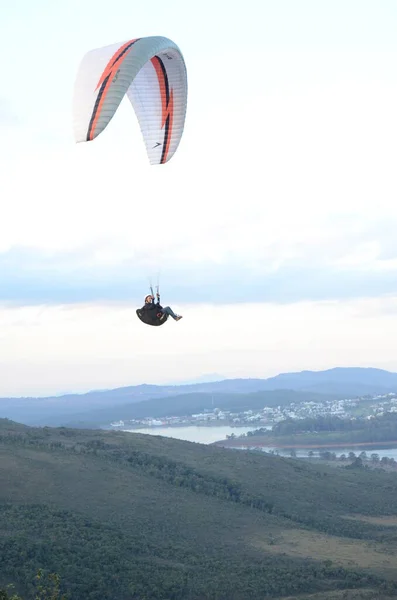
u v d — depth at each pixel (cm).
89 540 9738
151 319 3506
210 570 9456
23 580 7956
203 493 14050
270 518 13300
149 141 4166
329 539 12088
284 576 9356
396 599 8669
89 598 7956
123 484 13125
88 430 18375
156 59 3878
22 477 12412
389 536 13438
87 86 3197
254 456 18588
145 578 8662
